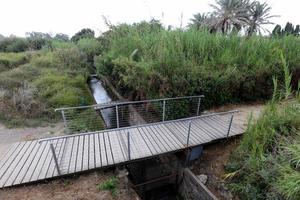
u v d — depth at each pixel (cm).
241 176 429
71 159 439
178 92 666
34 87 923
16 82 976
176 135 545
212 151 541
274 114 441
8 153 466
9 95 817
